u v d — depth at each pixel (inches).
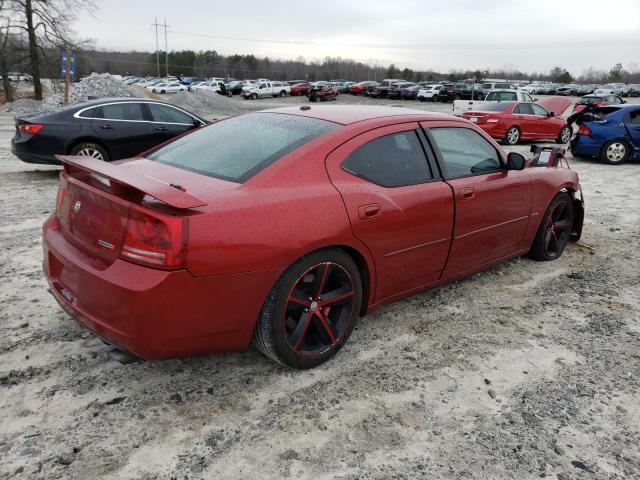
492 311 158.6
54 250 111.9
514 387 119.7
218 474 90.7
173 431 100.9
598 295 173.8
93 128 343.9
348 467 93.4
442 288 174.7
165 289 93.6
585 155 500.4
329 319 125.7
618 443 102.5
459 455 97.4
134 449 95.8
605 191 351.3
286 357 115.3
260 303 106.3
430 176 140.9
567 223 208.1
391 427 104.4
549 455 98.3
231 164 118.1
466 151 154.3
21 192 301.0
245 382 117.4
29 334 134.5
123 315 95.0
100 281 96.8
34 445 95.7
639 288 180.9
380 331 143.6
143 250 93.7
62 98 986.1
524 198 174.2
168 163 128.7
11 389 111.7
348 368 124.7
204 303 98.7
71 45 1412.4
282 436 100.7
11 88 1446.9
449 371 125.2
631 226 262.1
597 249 223.3
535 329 148.2
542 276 188.9
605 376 125.6
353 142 124.7
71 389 112.6
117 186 96.9
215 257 97.2
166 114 376.8
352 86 2171.5
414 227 133.3
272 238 103.8
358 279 125.0
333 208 114.4
